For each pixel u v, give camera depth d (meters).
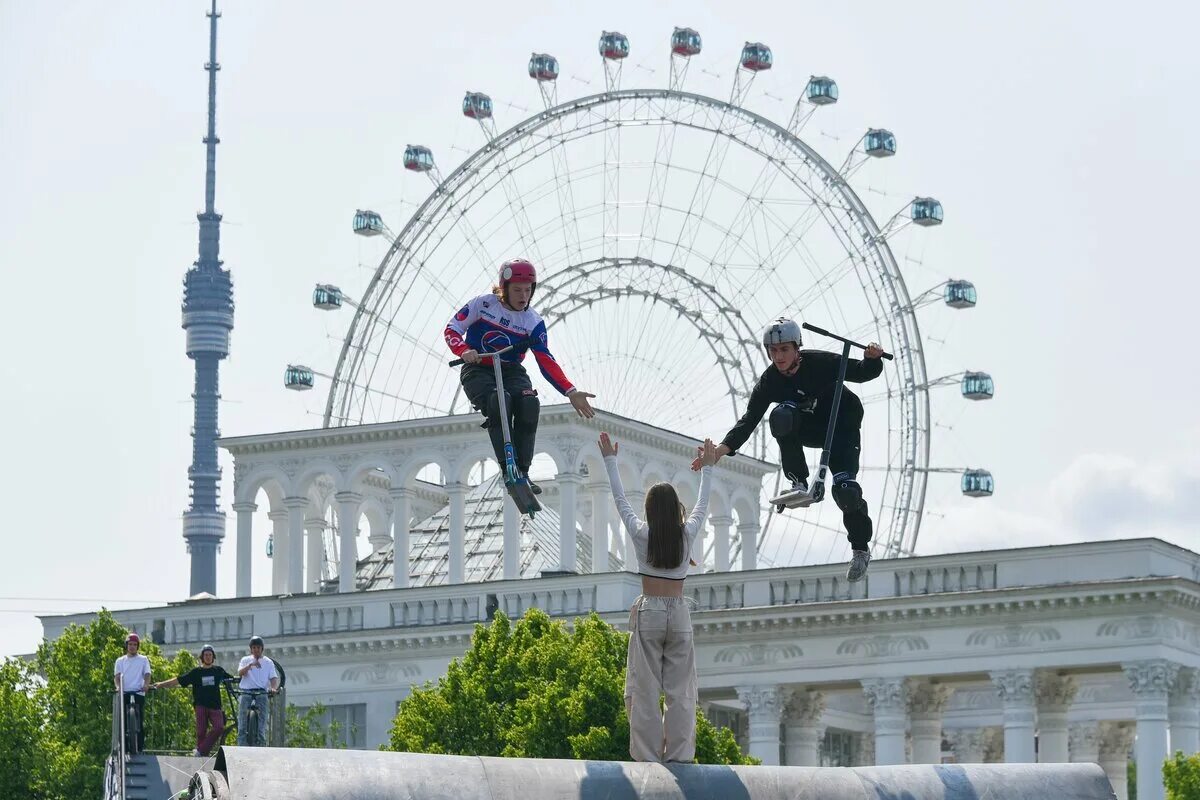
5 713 111.56
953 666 128.62
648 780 29.94
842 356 35.06
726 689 138.00
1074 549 126.44
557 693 106.62
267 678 71.25
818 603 131.88
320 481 168.12
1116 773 165.62
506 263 35.84
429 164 177.00
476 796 28.69
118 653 113.44
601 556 146.50
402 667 144.50
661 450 154.75
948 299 164.88
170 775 68.75
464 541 160.62
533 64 172.50
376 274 171.50
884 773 31.73
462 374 35.88
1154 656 122.62
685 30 167.25
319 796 27.78
